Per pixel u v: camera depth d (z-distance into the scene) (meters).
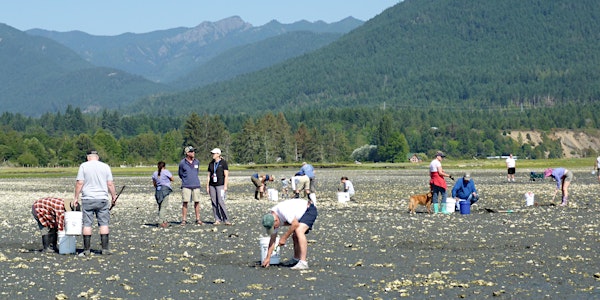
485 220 27.73
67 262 19.12
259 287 15.58
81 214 20.73
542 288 15.02
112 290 15.46
